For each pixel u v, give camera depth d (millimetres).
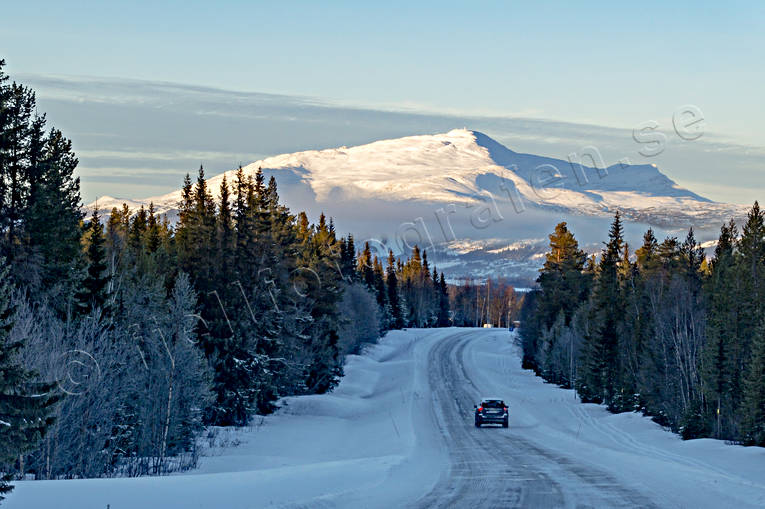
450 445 71500
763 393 72125
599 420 102375
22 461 51844
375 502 35375
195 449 73250
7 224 78500
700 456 62094
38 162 84000
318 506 33250
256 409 105562
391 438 82125
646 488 40031
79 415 58344
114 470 61812
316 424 104812
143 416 70250
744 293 98062
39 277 76625
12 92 78438
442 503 35219
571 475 46688
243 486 36250
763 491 38031
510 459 57906
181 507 30516
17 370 35500
